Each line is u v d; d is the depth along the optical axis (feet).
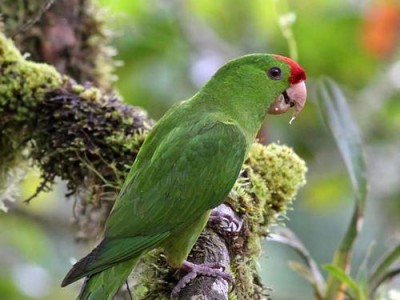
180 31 51.57
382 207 51.19
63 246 50.67
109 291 25.93
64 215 50.03
